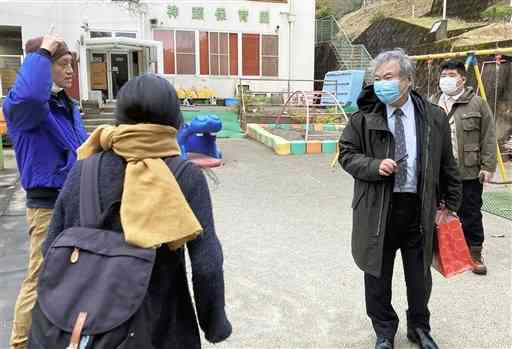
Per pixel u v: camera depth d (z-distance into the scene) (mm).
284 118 14875
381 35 23812
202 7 20031
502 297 3668
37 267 2516
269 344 3020
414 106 2752
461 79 4020
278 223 5598
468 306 3523
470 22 19078
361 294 3734
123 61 19016
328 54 23797
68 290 1395
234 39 20656
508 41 12516
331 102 16375
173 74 20094
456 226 2791
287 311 3455
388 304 2887
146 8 19000
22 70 2238
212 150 9086
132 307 1374
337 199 6762
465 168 3986
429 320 3127
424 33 20031
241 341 3051
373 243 2713
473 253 4094
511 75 10148
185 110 18031
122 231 1504
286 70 21453
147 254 1427
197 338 1691
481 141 3992
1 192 7355
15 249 4734
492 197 6898
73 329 1344
